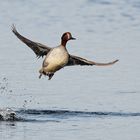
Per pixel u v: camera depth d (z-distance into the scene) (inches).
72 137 527.2
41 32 1098.1
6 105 654.5
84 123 578.9
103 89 729.0
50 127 561.3
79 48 956.0
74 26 1169.4
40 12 1317.7
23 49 936.9
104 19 1254.9
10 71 807.7
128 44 987.9
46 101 672.4
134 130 556.7
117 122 585.3
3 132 543.5
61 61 444.1
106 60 880.9
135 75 798.5
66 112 626.8
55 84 751.1
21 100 677.3
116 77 787.4
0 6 1380.4
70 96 693.9
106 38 1043.9
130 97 692.7
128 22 1218.0
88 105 655.1
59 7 1386.6
